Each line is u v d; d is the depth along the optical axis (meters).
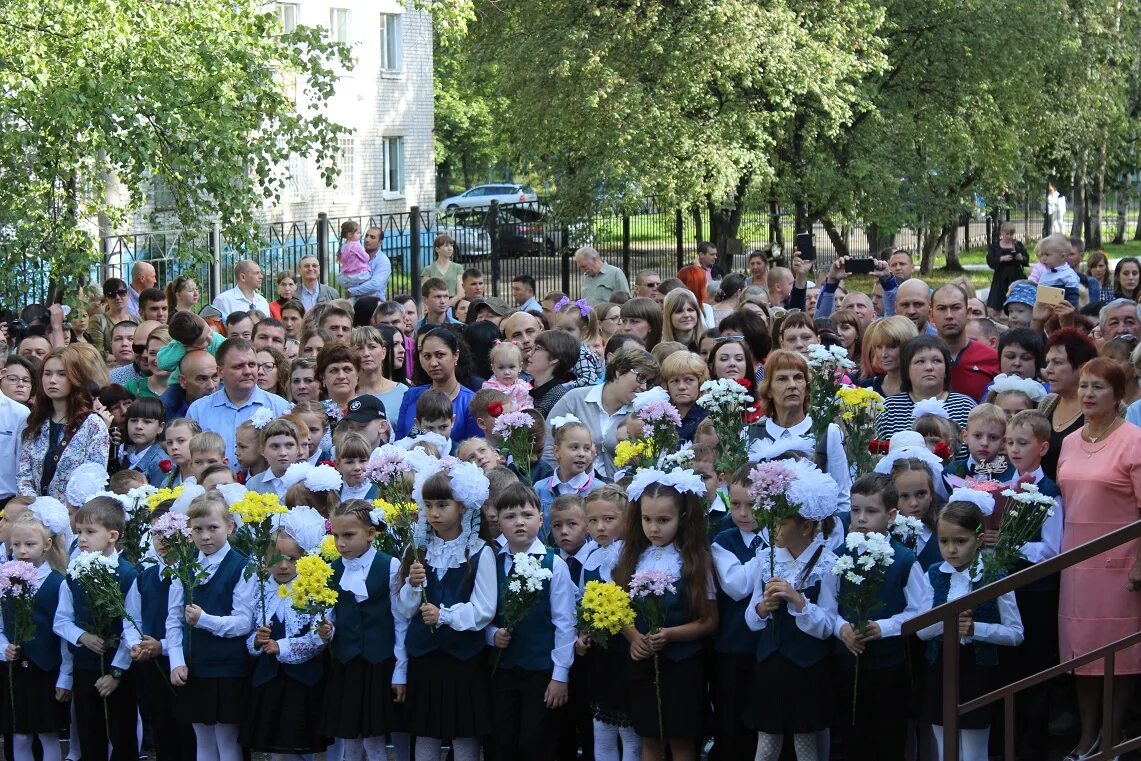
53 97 12.90
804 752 5.80
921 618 5.11
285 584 6.29
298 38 15.25
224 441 8.07
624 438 7.24
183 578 6.16
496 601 6.05
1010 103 25.61
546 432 7.75
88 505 6.74
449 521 6.06
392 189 33.97
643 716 5.91
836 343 9.02
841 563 5.46
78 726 6.66
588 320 10.45
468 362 9.29
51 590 6.63
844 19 22.67
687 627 5.84
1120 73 28.91
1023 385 7.13
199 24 14.20
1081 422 6.60
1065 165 33.97
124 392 8.91
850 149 24.23
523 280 13.43
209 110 14.16
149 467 8.46
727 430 6.42
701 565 5.88
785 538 5.84
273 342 10.21
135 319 13.06
